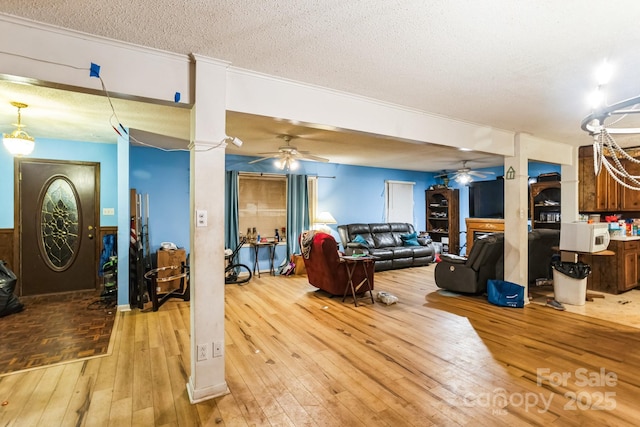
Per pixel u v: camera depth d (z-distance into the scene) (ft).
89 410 6.72
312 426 6.25
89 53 6.29
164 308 13.46
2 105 10.00
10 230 14.58
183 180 17.37
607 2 5.15
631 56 6.91
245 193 20.72
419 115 10.88
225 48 6.82
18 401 7.00
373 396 7.20
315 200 22.72
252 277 19.54
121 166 13.10
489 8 5.35
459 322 11.78
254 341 10.18
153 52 6.85
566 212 17.22
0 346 9.77
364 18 5.69
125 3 5.29
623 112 4.91
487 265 15.08
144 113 10.68
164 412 6.67
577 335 10.51
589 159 17.10
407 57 7.15
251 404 6.94
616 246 15.30
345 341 10.15
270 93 8.18
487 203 23.84
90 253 15.99
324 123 8.98
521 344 9.85
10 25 5.69
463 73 7.93
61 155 15.25
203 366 7.14
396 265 21.95
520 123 12.32
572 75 7.96
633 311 12.91
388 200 26.45
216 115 7.32
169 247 15.83
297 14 5.59
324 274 15.23
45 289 15.26
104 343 10.00
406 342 10.05
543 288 16.51
